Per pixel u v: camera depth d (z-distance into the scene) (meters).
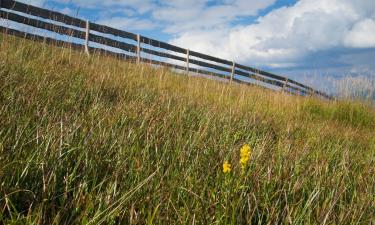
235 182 2.35
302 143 4.80
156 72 8.41
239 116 5.59
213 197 2.21
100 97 4.52
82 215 1.79
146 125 3.54
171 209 2.06
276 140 4.61
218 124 4.53
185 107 4.93
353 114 9.66
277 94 9.50
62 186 2.10
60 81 4.82
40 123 2.97
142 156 2.72
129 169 2.43
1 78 4.14
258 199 2.21
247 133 4.50
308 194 2.59
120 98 4.92
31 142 2.50
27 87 4.08
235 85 9.62
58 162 2.25
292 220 2.17
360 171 3.80
